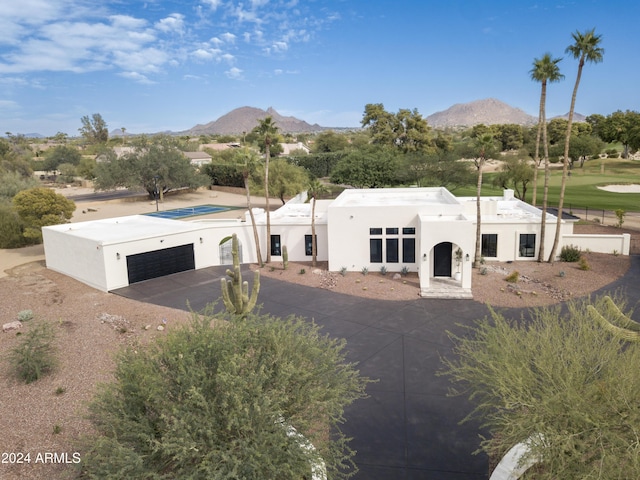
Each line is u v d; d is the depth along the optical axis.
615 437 7.89
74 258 30.22
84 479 10.79
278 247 33.50
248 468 8.19
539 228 31.48
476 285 26.72
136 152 69.62
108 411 9.44
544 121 30.48
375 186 61.66
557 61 29.75
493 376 10.00
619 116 106.69
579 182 76.75
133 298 26.20
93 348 18.92
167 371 9.97
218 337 10.66
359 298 25.16
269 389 9.88
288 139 180.25
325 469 9.42
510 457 10.14
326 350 11.62
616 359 9.57
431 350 18.53
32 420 13.76
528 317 21.88
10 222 40.59
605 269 29.28
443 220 25.83
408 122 95.81
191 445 8.20
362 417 13.86
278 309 23.78
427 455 12.02
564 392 8.64
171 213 60.41
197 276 30.50
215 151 128.88
